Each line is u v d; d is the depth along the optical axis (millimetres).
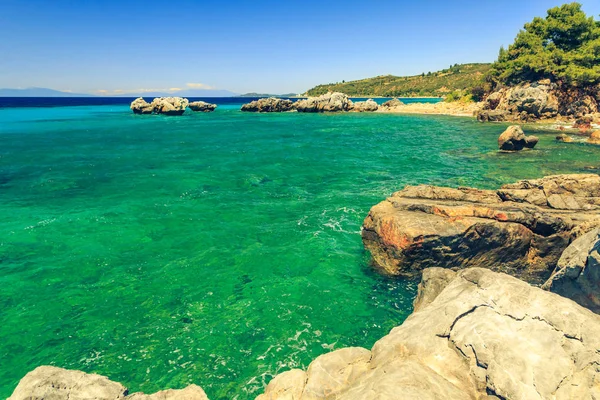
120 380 9711
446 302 8742
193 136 57625
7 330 11641
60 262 15961
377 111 113688
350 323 12047
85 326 11891
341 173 31953
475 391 6672
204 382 9625
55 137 55188
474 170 31375
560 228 15000
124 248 17375
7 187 27266
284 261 16203
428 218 15359
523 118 71250
